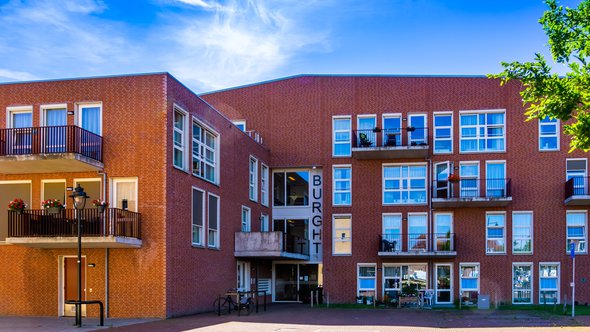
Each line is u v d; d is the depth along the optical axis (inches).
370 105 1194.6
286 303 1182.9
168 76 792.9
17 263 805.9
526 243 1139.3
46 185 810.8
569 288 1119.6
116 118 793.6
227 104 1253.7
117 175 782.5
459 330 629.3
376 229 1173.1
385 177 1187.3
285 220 1234.0
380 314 857.5
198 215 878.4
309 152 1211.2
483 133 1162.0
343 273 1172.5
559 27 549.6
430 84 1181.7
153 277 761.6
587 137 532.7
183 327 641.0
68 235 735.1
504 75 568.7
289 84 1234.6
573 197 1085.8
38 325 664.4
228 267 989.8
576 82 542.9
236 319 745.6
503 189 1141.1
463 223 1155.9
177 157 821.2
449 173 1148.5
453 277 1141.7
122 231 749.3
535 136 1149.1
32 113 811.4
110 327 642.2
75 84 807.7
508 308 1023.0
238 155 1054.4
